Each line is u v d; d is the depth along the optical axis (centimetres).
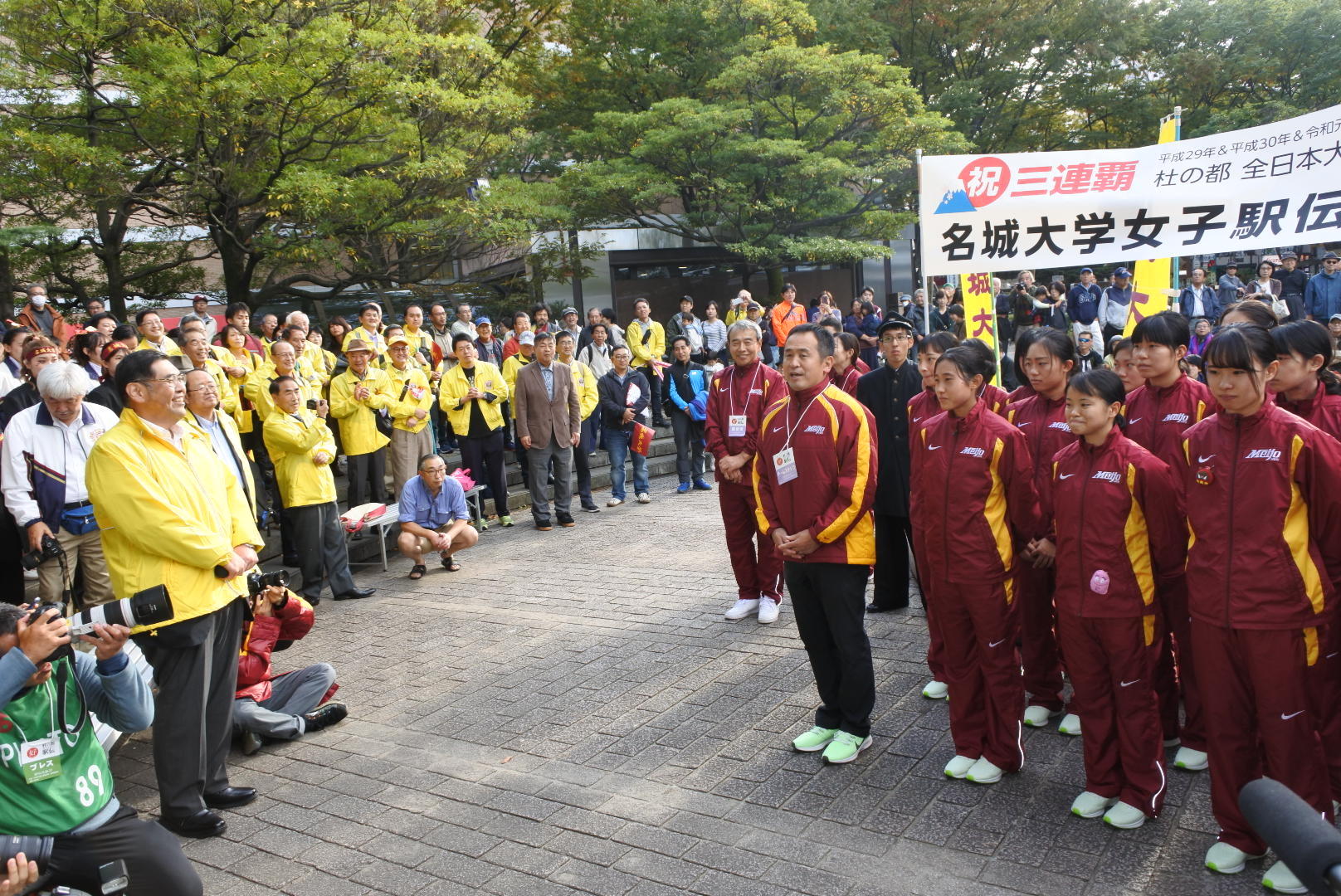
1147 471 339
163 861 306
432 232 1237
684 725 475
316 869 368
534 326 1262
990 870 332
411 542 799
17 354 695
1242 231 573
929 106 2052
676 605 679
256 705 484
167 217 1177
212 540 394
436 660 599
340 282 1327
